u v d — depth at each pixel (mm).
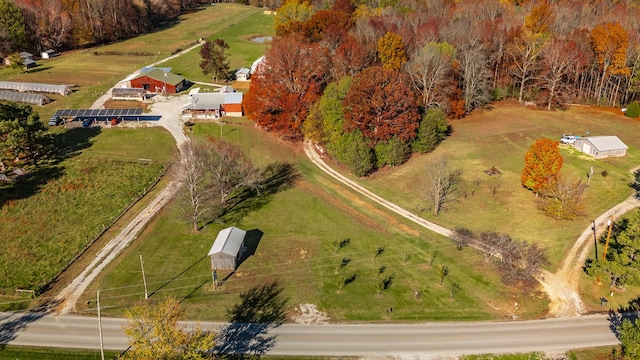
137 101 130125
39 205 84750
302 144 112062
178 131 113688
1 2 163000
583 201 83625
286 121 110562
